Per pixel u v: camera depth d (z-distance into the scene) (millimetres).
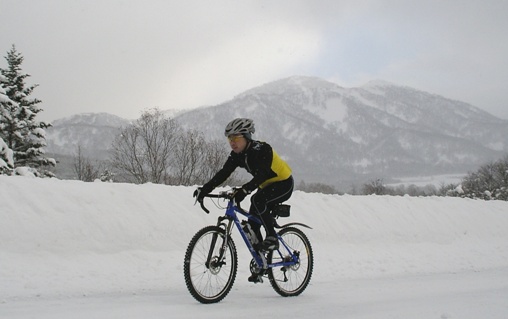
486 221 13000
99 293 5848
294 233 5926
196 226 8930
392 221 11578
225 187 10961
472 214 13125
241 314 4637
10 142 25031
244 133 5203
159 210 8820
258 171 5238
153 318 4402
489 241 12156
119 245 7891
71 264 7125
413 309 4977
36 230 7461
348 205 11617
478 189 57719
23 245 7227
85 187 8688
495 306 5121
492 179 58375
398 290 6227
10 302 5203
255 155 5262
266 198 5453
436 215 12461
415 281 7113
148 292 5957
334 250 9688
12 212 7543
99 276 6699
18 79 27562
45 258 7164
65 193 8297
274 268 5621
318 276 7547
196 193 5367
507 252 10906
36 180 8461
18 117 25906
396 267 8672
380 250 10195
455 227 12258
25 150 25969
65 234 7613
